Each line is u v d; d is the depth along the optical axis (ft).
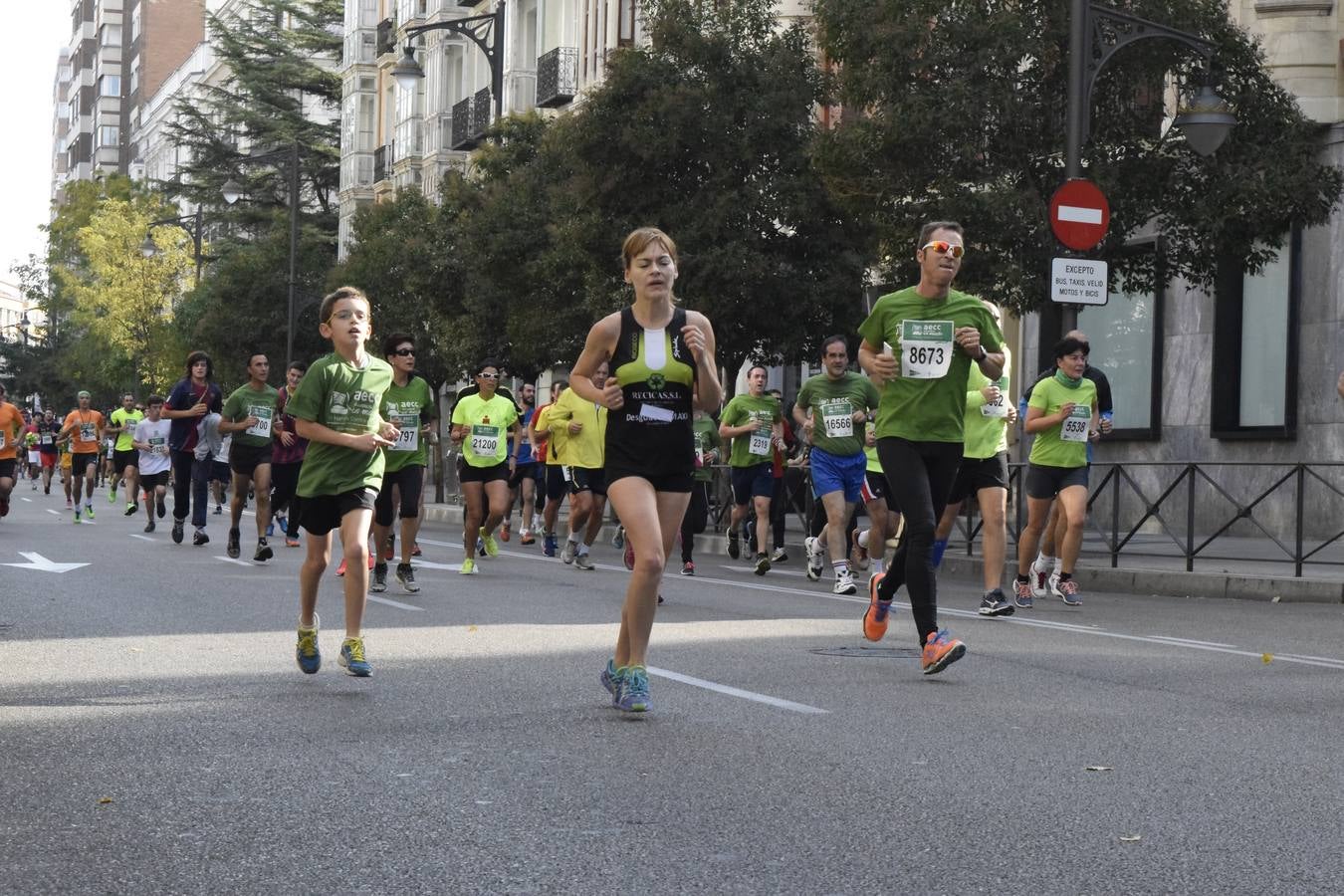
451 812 24.08
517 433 71.72
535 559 81.15
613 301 102.22
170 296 275.59
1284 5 94.02
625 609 32.22
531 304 127.75
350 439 36.22
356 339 36.70
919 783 26.32
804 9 123.34
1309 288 95.30
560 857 21.59
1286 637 49.52
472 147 217.77
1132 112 81.92
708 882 20.45
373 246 175.52
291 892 20.03
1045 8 80.02
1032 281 76.64
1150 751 29.32
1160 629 51.44
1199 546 69.46
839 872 20.92
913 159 79.77
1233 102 80.02
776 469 81.61
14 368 366.84
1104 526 73.20
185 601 54.29
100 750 28.68
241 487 74.64
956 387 37.45
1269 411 98.53
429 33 234.17
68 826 23.27
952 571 76.38
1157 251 82.64
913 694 35.42
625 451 31.71
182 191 292.61
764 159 100.07
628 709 32.07
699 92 98.07
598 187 100.99
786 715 32.48
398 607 53.67
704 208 98.58
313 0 303.48
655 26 101.65
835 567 63.16
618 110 101.14
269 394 74.54
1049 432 59.00
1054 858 21.66
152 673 37.81
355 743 29.35
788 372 140.26
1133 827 23.44
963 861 21.49
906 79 79.61
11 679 36.81
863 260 99.71
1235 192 77.66
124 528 103.45
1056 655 43.32
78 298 281.33
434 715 32.24
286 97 298.56
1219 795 25.63
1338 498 65.51
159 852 21.85
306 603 37.19
